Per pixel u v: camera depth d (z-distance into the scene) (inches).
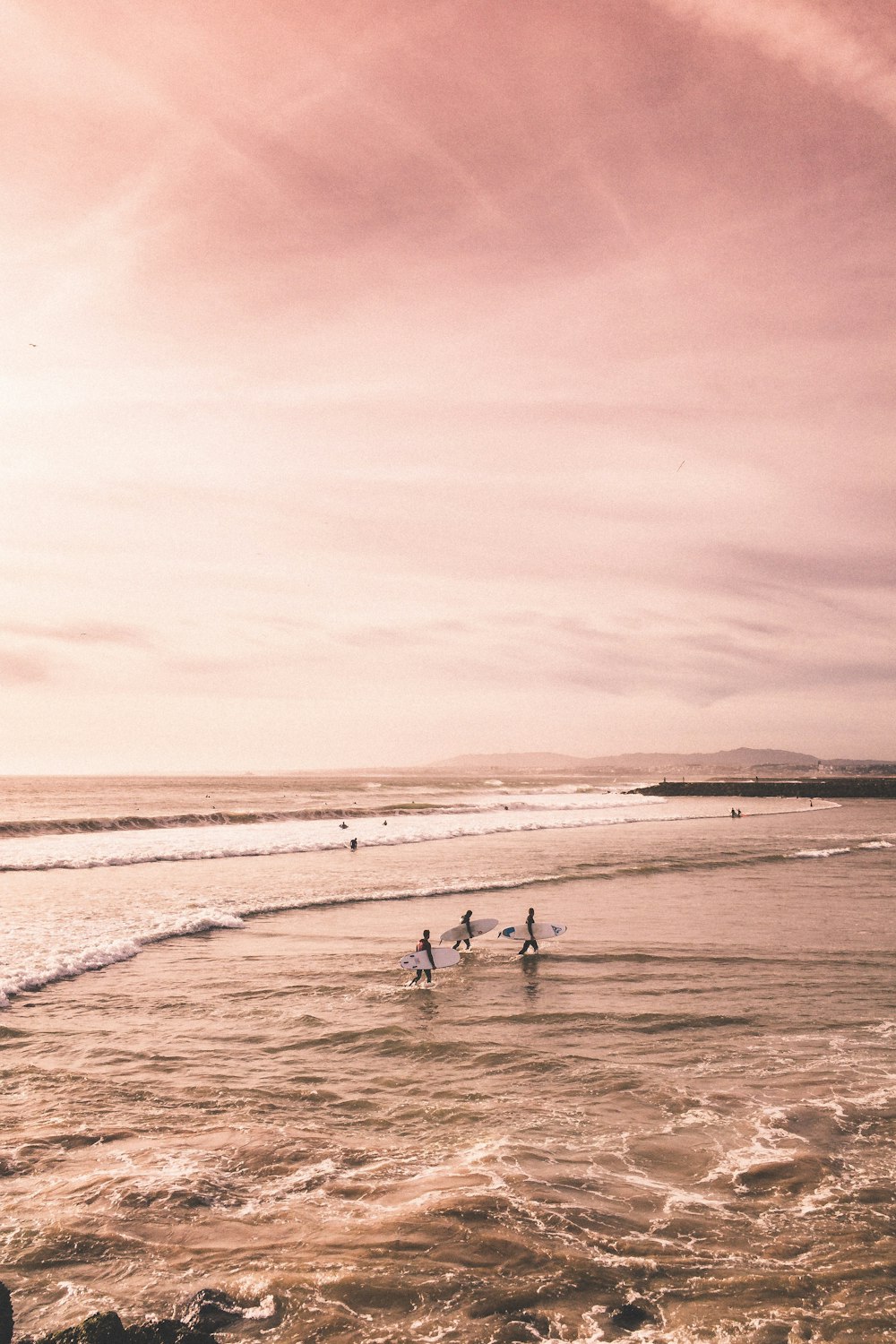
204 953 705.0
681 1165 325.1
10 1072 428.1
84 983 608.4
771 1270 250.1
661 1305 232.2
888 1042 479.5
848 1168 322.7
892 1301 233.9
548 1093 403.9
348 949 724.0
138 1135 353.1
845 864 1332.4
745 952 702.5
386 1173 318.7
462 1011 542.0
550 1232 271.4
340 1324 223.1
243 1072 433.1
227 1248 262.7
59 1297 235.1
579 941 751.1
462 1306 231.0
